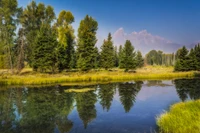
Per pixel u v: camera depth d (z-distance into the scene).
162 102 21.22
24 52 51.66
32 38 52.31
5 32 47.12
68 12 57.31
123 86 34.19
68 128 12.81
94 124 13.60
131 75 47.75
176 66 65.25
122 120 14.48
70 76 42.88
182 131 9.93
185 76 53.25
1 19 45.84
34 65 46.09
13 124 13.74
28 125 13.50
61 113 16.77
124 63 57.41
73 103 20.75
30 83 35.09
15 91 28.12
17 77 39.41
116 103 20.77
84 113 16.72
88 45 51.69
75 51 56.56
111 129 12.45
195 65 64.56
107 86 33.88
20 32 51.56
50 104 20.20
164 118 12.52
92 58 51.84
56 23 58.09
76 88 30.94
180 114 12.61
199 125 10.09
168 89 31.02
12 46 49.06
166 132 10.77
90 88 31.14
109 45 56.62
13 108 18.55
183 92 27.83
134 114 16.22
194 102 15.38
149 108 18.39
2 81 34.41
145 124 13.28
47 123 13.92
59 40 54.09
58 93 26.52
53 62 47.28
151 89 31.00
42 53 45.38
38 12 54.34
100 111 17.39
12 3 45.94
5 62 52.12
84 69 51.09
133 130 12.10
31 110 17.78
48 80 36.84
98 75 45.56
